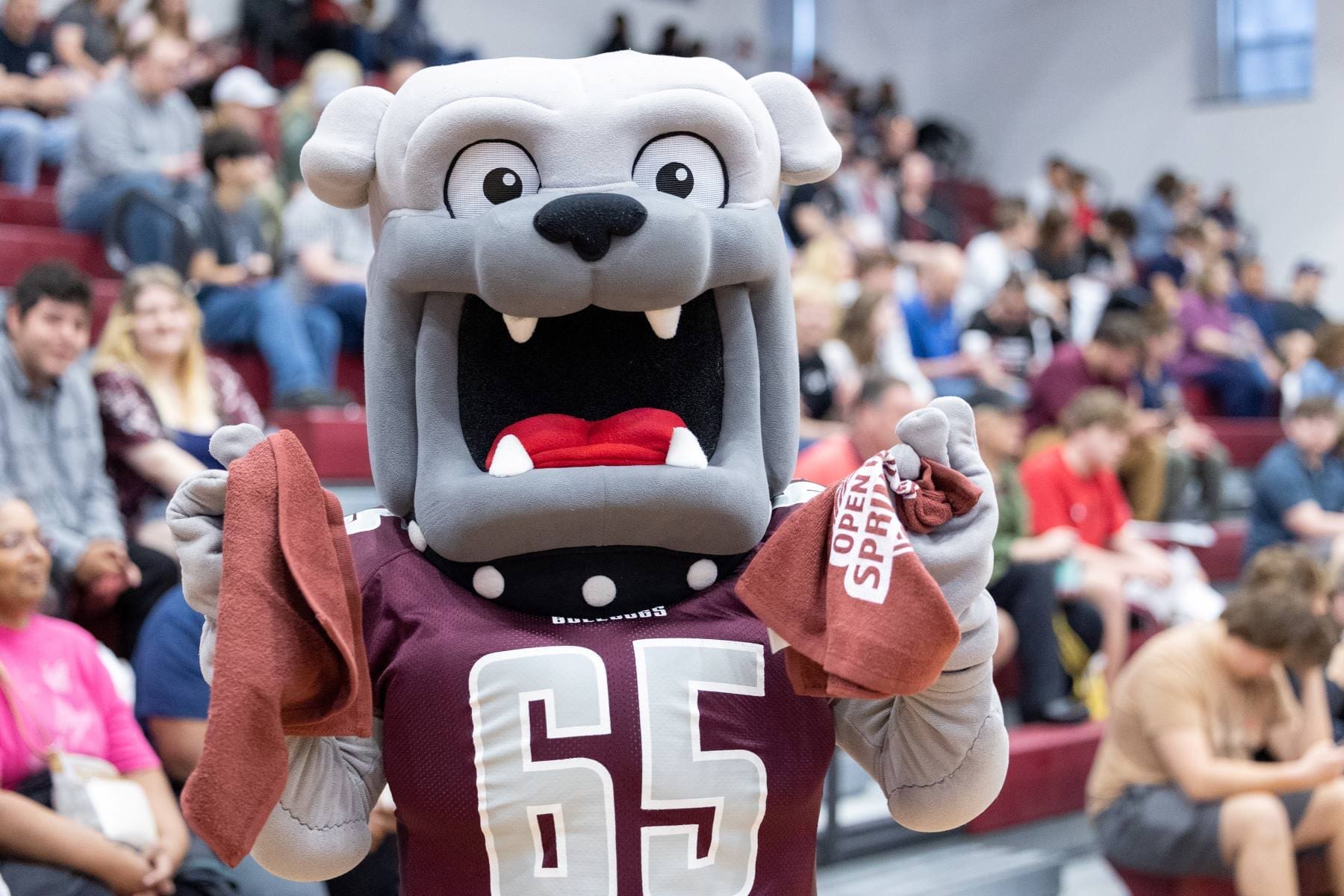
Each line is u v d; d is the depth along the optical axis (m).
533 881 1.12
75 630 2.05
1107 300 5.67
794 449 1.25
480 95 1.16
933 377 4.46
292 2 6.20
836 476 2.80
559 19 8.20
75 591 2.38
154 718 2.06
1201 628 2.59
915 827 1.21
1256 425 6.07
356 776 1.19
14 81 4.67
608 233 1.10
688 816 1.14
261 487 1.08
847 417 3.62
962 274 5.53
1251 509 4.34
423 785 1.14
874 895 2.57
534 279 1.10
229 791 1.00
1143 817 2.54
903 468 1.09
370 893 2.05
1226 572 4.70
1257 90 9.11
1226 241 8.38
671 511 1.14
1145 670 2.57
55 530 2.40
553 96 1.17
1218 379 6.33
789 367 1.26
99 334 3.45
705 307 1.24
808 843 1.21
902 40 10.35
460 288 1.17
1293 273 8.83
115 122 3.87
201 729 2.05
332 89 4.55
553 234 1.10
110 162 3.85
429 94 1.18
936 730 1.15
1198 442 5.08
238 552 1.05
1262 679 2.58
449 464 1.17
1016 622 3.21
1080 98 9.83
